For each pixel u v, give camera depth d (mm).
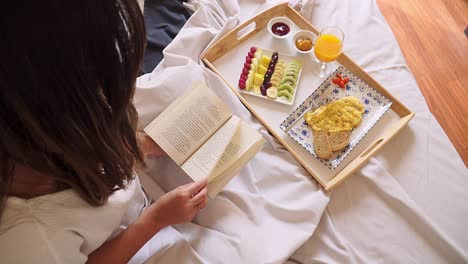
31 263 541
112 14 381
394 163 1000
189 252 827
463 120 1318
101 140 477
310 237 900
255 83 1099
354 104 1042
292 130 1024
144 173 955
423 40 1512
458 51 1486
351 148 987
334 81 1094
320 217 908
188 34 1141
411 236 901
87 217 611
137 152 616
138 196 853
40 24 339
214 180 896
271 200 931
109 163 527
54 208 559
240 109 1052
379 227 914
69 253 585
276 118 1057
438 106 1349
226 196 938
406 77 1156
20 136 411
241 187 972
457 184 977
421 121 1068
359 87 1090
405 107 1035
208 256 839
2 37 334
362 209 938
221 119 942
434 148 1024
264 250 846
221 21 1254
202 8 1200
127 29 411
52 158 472
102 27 380
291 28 1194
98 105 436
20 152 423
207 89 964
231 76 1128
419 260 873
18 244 527
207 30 1163
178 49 1123
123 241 734
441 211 945
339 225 921
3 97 367
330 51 1072
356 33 1240
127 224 829
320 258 875
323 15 1273
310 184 950
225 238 861
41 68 364
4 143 406
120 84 445
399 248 887
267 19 1211
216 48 1127
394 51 1204
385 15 1579
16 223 524
